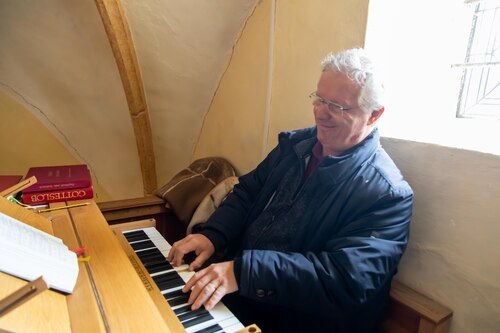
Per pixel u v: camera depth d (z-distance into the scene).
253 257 0.88
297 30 1.42
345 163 1.00
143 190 2.70
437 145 1.00
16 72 2.04
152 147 2.39
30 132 2.29
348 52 1.01
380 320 1.09
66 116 2.28
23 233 0.73
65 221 1.03
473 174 0.92
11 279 0.56
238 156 1.93
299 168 1.20
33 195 1.17
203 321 0.79
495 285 0.89
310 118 1.41
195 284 0.87
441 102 1.28
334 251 0.92
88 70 2.00
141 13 1.68
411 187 1.09
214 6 1.67
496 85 1.15
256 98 1.72
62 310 0.59
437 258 1.02
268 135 1.66
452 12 1.22
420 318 0.97
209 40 1.84
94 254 0.84
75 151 2.46
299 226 1.07
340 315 0.90
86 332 0.56
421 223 1.06
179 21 1.73
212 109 2.17
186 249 1.11
